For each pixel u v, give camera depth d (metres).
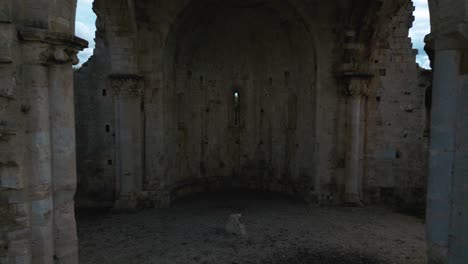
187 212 14.13
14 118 5.20
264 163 18.53
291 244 10.65
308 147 15.79
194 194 17.44
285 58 17.14
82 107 15.59
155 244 10.64
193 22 15.70
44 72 5.57
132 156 14.29
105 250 10.19
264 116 18.38
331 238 11.20
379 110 15.28
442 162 5.39
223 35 17.66
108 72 15.37
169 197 15.04
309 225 12.48
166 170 15.03
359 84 14.15
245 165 18.95
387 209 14.70
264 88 18.23
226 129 18.78
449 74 5.23
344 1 13.83
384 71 15.12
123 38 13.80
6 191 5.30
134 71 14.02
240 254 9.86
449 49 5.19
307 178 15.93
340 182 15.08
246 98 18.64
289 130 17.30
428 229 5.65
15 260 5.42
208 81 18.14
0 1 4.93
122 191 14.37
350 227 12.30
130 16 13.38
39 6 5.43
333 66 14.67
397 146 15.40
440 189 5.45
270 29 17.11
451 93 5.23
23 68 5.38
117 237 11.27
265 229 12.05
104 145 15.65
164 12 14.04
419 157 15.38
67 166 6.03
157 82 14.33
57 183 5.93
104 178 15.76
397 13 14.75
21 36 5.25
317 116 14.87
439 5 5.31
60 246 6.00
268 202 15.81
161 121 14.48
